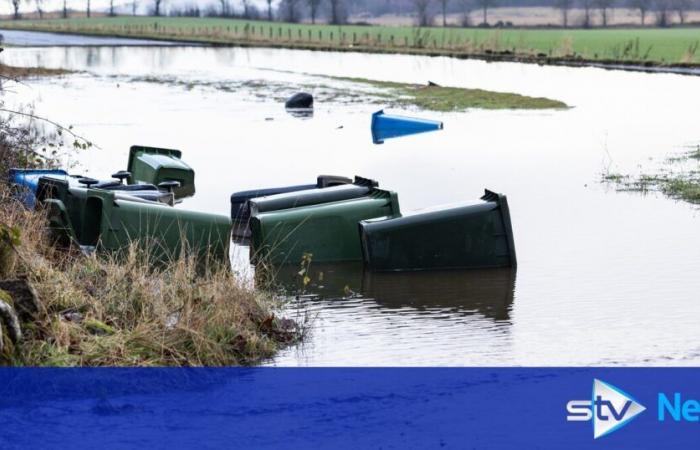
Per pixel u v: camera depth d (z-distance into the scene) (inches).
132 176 795.4
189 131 1200.2
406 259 538.9
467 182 812.0
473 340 423.8
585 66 2501.2
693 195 737.6
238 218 662.5
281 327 434.3
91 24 7470.5
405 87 1903.3
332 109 1504.7
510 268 542.6
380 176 849.5
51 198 533.0
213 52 3580.2
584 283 510.9
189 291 420.2
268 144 1080.8
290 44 4180.6
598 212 685.9
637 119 1298.0
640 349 410.6
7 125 737.0
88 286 425.1
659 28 7849.4
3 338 353.1
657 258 558.6
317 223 556.1
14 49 3595.0
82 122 1277.1
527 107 1487.5
